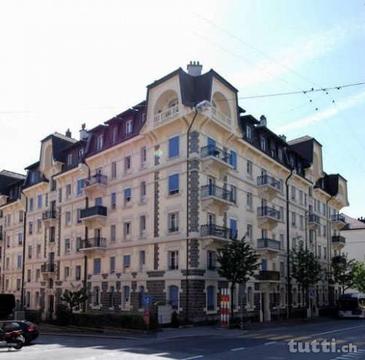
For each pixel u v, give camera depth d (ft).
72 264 152.15
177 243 112.78
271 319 137.49
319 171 191.11
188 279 108.06
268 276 133.80
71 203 157.99
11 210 206.08
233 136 125.70
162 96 122.01
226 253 108.99
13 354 59.31
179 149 116.57
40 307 169.37
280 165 151.84
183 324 104.99
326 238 197.16
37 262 177.06
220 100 123.44
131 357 53.16
